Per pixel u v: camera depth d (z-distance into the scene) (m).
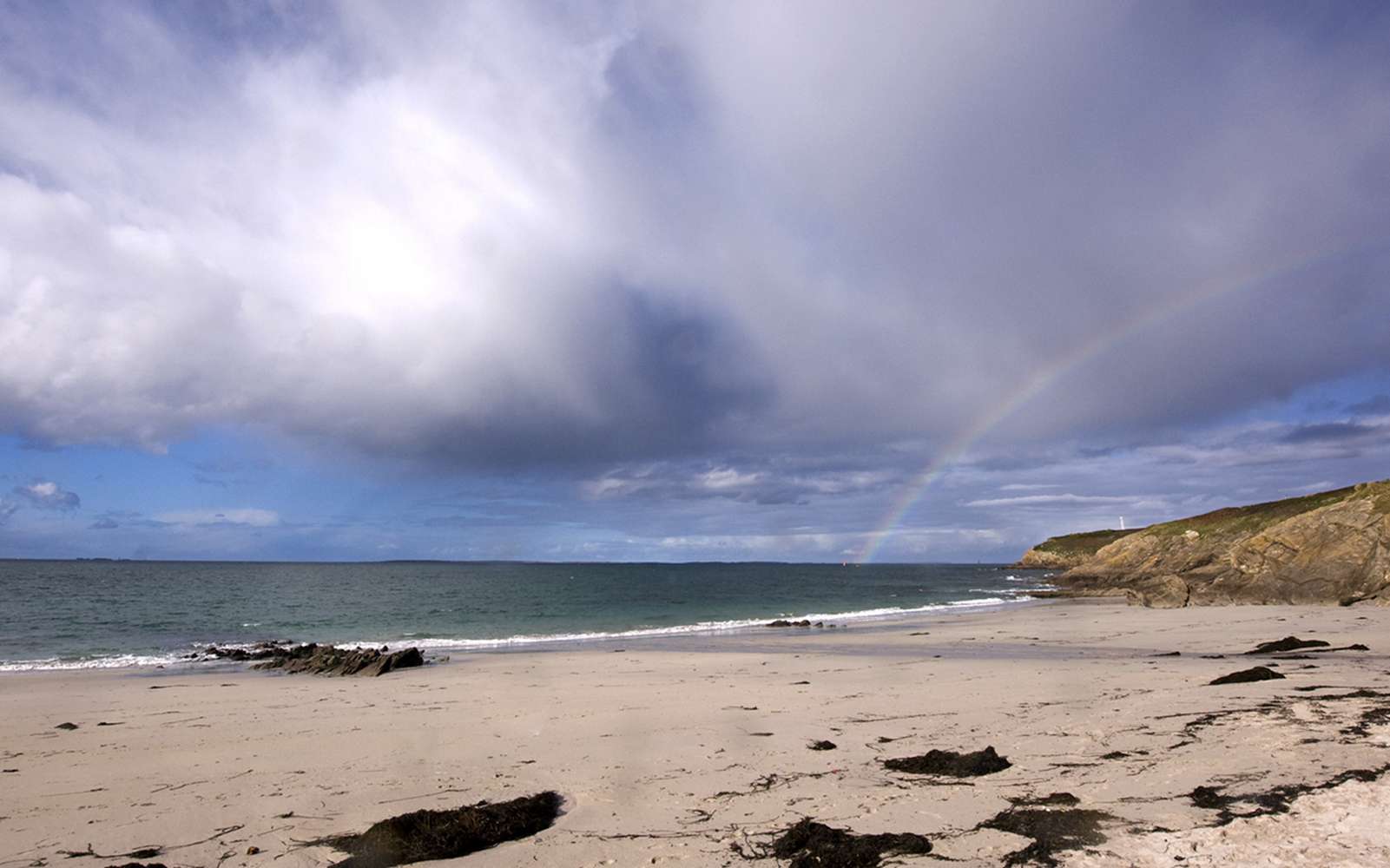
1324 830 6.34
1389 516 43.66
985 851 6.52
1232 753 9.01
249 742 12.71
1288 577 45.94
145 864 7.11
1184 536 78.25
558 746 11.55
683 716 13.68
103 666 27.55
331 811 8.57
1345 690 13.20
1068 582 95.88
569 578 138.50
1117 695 13.94
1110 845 6.43
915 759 9.70
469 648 32.50
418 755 11.25
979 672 18.78
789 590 93.31
